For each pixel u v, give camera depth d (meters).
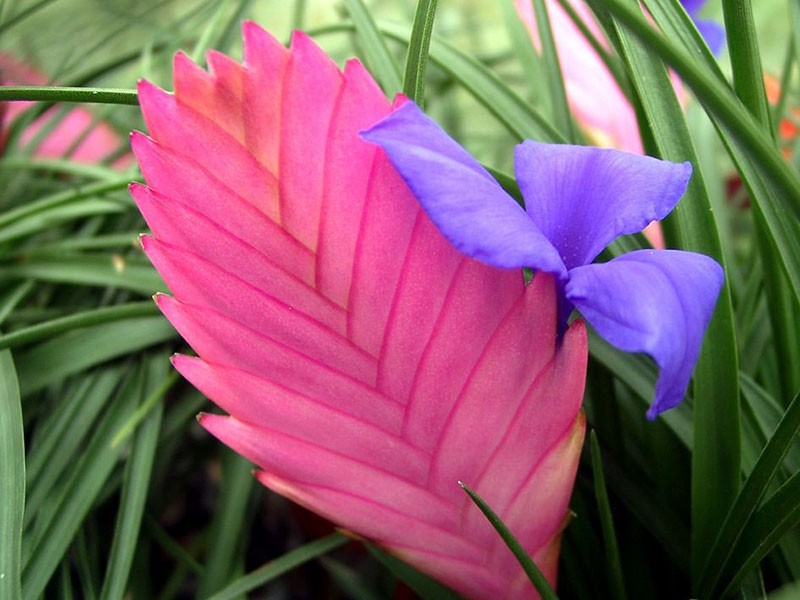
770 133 0.16
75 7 0.36
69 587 0.19
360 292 0.12
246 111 0.12
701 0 0.23
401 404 0.13
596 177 0.13
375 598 0.21
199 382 0.13
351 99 0.12
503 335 0.13
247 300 0.13
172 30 0.30
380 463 0.13
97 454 0.20
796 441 0.17
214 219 0.12
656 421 0.20
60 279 0.23
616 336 0.11
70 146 0.29
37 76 0.32
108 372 0.22
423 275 0.12
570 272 0.12
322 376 0.13
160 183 0.12
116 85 0.34
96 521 0.23
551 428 0.13
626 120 0.25
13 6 0.31
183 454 0.26
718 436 0.16
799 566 0.17
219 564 0.20
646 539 0.20
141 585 0.21
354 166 0.12
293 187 0.12
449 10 0.43
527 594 0.15
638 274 0.11
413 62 0.16
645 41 0.12
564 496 0.14
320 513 0.14
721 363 0.16
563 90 0.22
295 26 0.27
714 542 0.16
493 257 0.11
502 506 0.14
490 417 0.13
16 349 0.23
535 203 0.13
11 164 0.26
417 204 0.12
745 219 0.31
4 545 0.16
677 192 0.12
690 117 0.26
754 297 0.20
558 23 0.25
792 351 0.18
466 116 0.37
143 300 0.25
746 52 0.15
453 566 0.14
